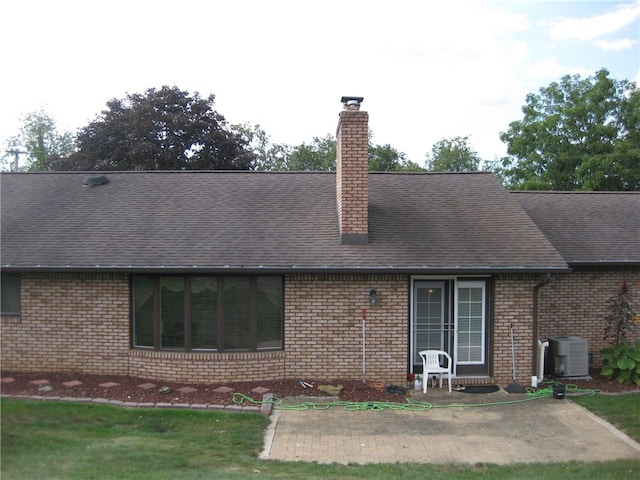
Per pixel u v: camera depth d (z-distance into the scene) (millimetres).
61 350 11336
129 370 11203
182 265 10695
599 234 14156
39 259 10992
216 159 35156
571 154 33812
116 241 11578
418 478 6645
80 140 34500
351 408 9789
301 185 14406
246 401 9844
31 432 7680
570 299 13266
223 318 10992
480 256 11297
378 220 12648
